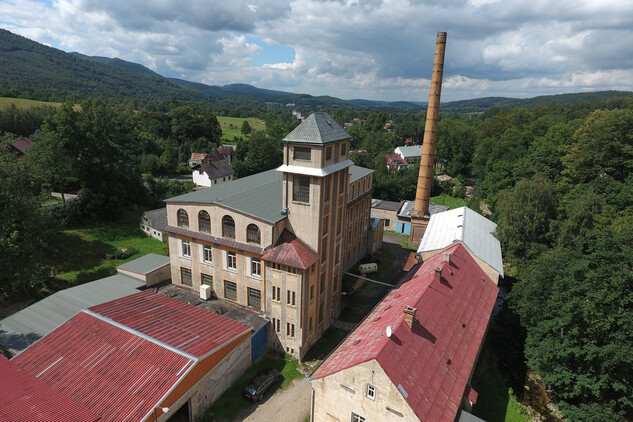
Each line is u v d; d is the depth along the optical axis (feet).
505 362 133.80
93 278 171.73
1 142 167.63
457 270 130.82
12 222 137.80
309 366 122.11
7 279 142.20
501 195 206.59
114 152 239.09
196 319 119.03
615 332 103.50
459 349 97.66
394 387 73.97
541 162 245.45
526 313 121.49
